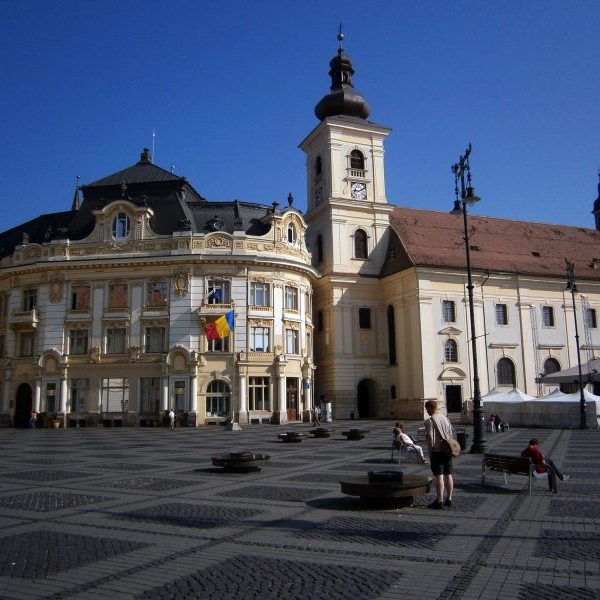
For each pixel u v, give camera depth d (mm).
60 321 54781
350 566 9352
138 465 22891
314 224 69062
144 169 60531
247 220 57250
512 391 49000
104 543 10867
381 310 65438
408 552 10109
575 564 9336
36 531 11852
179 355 52812
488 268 63156
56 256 55312
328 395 63344
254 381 53969
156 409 52969
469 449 27672
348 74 70812
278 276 55969
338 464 22656
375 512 13445
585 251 73750
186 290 53656
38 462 24109
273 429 47438
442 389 59344
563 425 45281
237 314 53875
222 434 42094
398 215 69875
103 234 55250
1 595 8156
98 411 53188
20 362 55875
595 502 14555
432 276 60875
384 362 64438
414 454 23219
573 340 66062
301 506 14219
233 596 8055
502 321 63531
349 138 67562
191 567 9375
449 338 60625
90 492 16484
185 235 54219
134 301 54219
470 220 72375
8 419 55000
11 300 57000
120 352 53938
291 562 9594
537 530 11641
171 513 13508
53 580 8766
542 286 65688
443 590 8211
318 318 66562
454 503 14477
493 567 9227
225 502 14828
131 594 8156
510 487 16875
